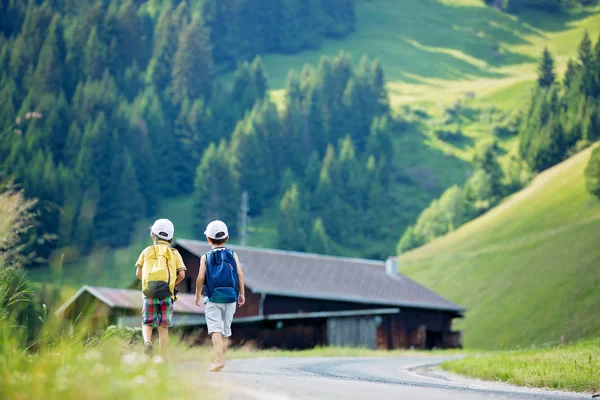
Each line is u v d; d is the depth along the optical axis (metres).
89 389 6.04
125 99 186.12
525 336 71.81
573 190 107.31
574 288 76.94
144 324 11.05
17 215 11.57
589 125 164.12
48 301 8.28
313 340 51.59
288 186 183.00
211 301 11.33
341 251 167.50
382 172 193.50
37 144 147.12
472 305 86.44
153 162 171.88
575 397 10.02
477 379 17.38
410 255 118.81
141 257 11.23
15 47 181.88
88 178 151.00
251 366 19.30
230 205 166.38
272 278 56.12
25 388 6.04
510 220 111.44
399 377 17.17
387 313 54.31
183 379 7.08
